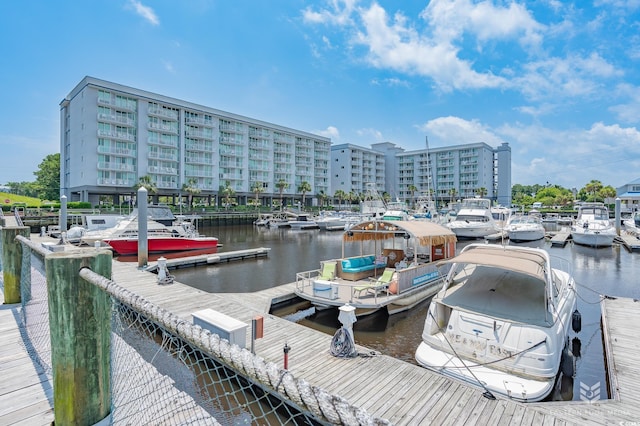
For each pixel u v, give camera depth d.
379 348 7.72
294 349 5.96
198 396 4.09
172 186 47.19
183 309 8.16
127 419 2.89
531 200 87.75
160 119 46.41
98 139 40.47
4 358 3.79
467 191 79.12
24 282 5.00
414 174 87.69
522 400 4.82
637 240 22.77
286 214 47.62
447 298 6.70
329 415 1.10
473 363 5.60
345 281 10.80
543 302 6.44
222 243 27.48
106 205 41.47
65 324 2.34
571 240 25.97
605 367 6.49
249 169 57.66
